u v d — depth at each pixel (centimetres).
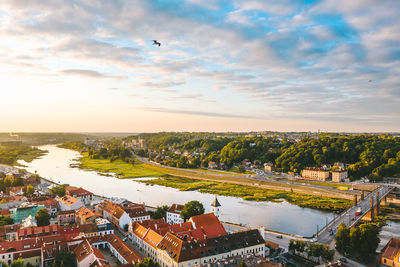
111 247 17450
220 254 15775
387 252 16312
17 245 16288
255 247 17038
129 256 15388
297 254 17625
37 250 16488
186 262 14812
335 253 17925
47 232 18600
